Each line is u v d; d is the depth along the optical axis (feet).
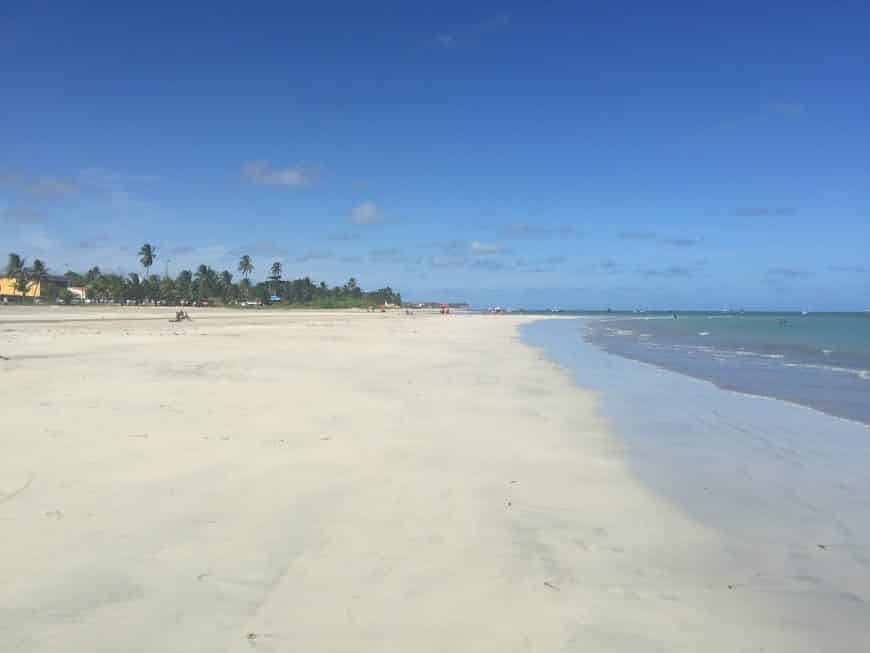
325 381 54.34
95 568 16.14
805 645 13.87
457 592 15.69
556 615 14.73
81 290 436.76
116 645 12.71
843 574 17.74
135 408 37.99
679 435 36.60
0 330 116.88
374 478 25.25
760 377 67.10
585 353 103.71
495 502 23.00
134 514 20.08
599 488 25.53
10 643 12.63
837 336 174.19
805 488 26.18
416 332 162.91
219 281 510.58
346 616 14.24
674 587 16.56
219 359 71.00
